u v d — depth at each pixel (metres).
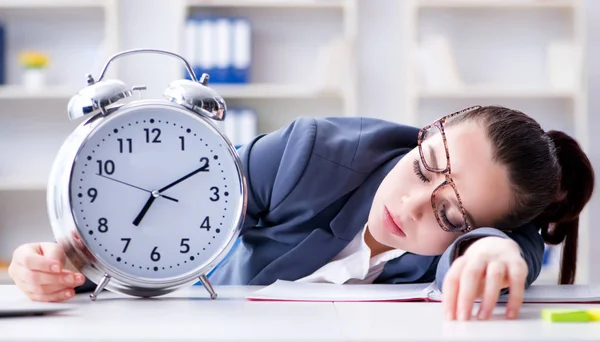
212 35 3.78
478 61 4.07
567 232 1.57
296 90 3.83
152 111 1.04
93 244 1.02
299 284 1.22
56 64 3.98
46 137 4.04
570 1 3.91
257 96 3.83
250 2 3.85
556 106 4.07
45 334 0.69
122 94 1.03
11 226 4.03
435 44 3.89
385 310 0.92
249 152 1.50
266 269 1.44
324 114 4.05
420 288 1.19
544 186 1.29
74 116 1.02
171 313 0.88
